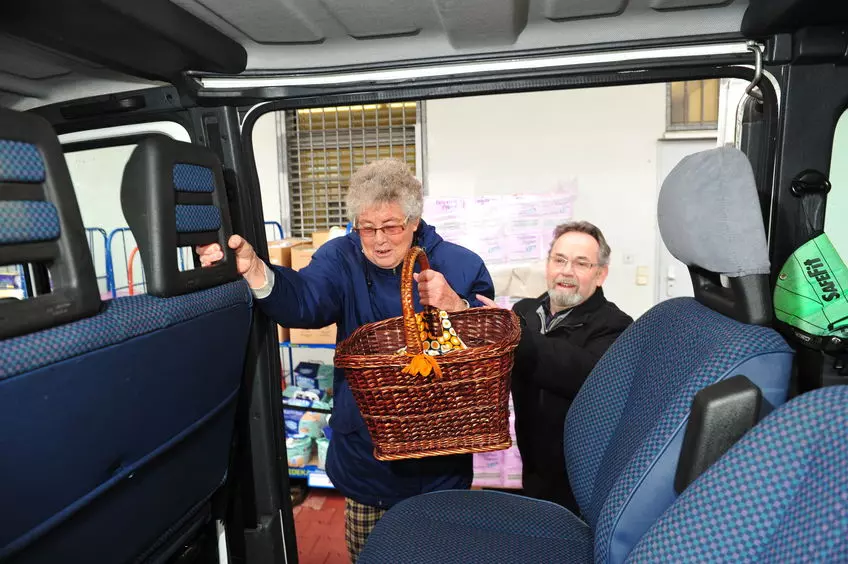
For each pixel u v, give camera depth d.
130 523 0.91
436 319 1.26
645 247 3.57
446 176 3.68
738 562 0.59
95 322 0.74
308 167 3.93
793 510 0.56
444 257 1.44
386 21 1.02
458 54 1.14
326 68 1.18
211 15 0.98
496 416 1.10
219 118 1.22
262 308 1.18
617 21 1.04
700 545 0.61
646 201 3.53
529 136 3.56
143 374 0.84
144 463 0.90
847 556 0.48
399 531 1.08
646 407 0.93
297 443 2.69
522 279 2.83
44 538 0.73
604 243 1.71
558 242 1.72
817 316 0.97
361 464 1.39
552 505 1.19
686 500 0.65
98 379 0.74
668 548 0.64
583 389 1.17
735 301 0.82
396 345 1.28
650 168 3.49
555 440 1.58
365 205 1.21
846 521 0.49
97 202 2.93
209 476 1.15
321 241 2.86
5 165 0.62
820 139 1.03
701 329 0.87
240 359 1.17
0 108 0.63
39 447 0.68
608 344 1.62
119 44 0.92
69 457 0.73
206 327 0.98
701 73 1.09
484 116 3.59
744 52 1.05
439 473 1.39
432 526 1.10
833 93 1.02
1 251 0.62
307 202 3.96
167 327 0.87
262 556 1.36
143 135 1.35
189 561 1.13
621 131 3.48
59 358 0.67
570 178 3.51
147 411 0.87
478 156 3.63
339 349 1.10
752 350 0.74
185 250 1.35
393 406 1.05
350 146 3.86
